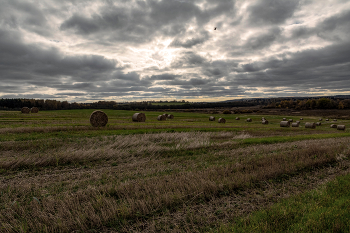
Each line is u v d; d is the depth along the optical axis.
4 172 6.51
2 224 3.51
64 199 4.45
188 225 3.69
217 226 3.66
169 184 5.20
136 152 9.56
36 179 6.03
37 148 9.85
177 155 9.66
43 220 3.68
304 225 3.29
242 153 10.01
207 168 6.73
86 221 3.72
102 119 23.25
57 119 30.86
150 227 3.65
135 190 4.89
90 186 5.25
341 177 5.88
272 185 5.48
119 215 3.92
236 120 57.22
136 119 33.94
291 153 9.16
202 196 4.72
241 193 5.00
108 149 9.56
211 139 14.77
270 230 3.21
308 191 5.03
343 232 3.12
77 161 7.88
